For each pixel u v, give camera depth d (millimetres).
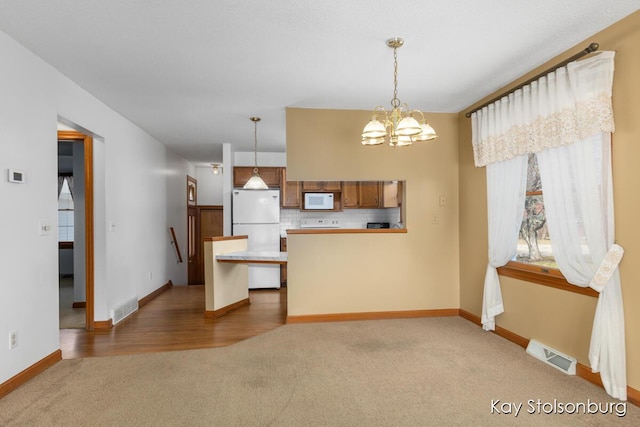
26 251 2662
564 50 2783
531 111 2984
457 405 2312
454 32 2490
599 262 2447
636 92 2279
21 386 2578
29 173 2703
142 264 5125
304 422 2131
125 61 2912
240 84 3424
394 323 4070
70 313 4695
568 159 2670
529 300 3240
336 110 4227
